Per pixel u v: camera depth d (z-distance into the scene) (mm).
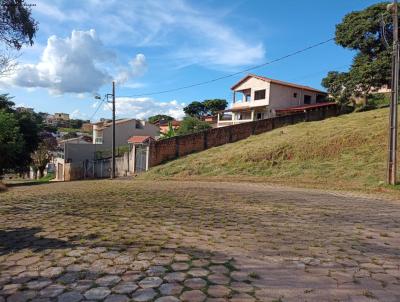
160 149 31641
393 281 4133
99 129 58625
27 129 37000
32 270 4531
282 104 46219
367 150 21641
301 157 23547
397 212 9000
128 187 17266
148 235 6285
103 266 4582
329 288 3881
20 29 9070
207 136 33688
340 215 8453
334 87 39312
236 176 22484
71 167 44188
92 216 8469
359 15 37500
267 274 4277
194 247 5457
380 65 34812
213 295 3652
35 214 9195
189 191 14438
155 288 3844
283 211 9031
